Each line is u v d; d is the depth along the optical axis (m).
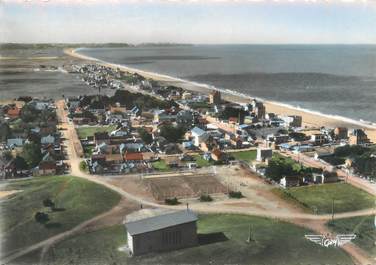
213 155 120.81
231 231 75.38
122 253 68.44
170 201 89.44
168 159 119.25
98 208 86.19
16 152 118.75
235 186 99.62
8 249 69.56
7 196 91.25
